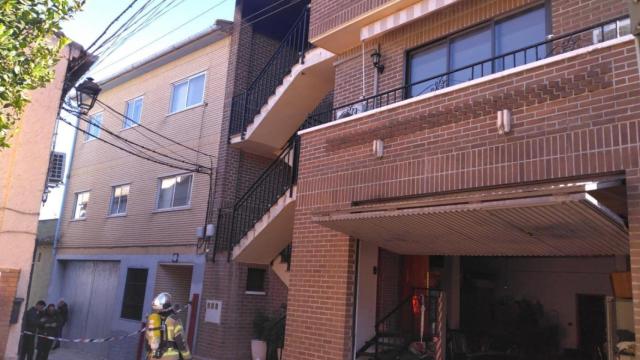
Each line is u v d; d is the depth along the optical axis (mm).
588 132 6129
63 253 20516
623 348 6133
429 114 7812
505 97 6949
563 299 16500
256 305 13945
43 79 5113
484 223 6504
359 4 9641
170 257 15477
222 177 14555
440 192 7520
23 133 8891
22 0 4914
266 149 14953
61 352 17203
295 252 9609
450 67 8852
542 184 6496
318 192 9430
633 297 5445
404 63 9477
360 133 8812
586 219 5684
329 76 12812
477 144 7188
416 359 9242
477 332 13781
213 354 13266
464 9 8742
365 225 7699
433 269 12500
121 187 18688
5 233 8539
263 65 15805
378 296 9570
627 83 5918
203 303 13992
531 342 15320
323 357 8625
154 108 17906
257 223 12469
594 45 6246
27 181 8852
